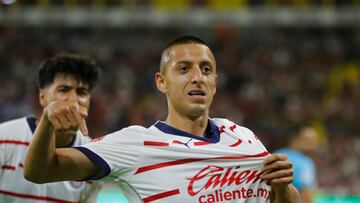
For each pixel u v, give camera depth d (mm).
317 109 55344
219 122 11539
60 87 14211
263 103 57844
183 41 11297
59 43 66125
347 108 55875
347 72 65188
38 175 9516
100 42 66625
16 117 49031
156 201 10188
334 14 61188
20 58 63875
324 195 30547
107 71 61969
